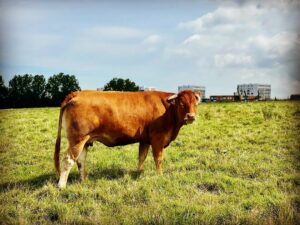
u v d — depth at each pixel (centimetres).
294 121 1730
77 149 752
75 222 588
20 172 915
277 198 676
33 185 789
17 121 1978
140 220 577
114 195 689
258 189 733
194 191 720
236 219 580
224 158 999
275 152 1095
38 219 611
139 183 748
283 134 1384
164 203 643
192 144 1242
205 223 569
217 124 1719
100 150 1164
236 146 1191
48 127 1706
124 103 796
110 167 923
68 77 6631
